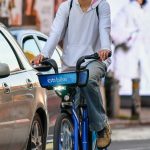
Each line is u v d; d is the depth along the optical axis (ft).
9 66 51.67
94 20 48.57
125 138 100.68
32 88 53.93
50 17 141.49
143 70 150.82
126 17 150.10
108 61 48.91
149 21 150.61
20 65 54.13
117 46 149.69
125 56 149.79
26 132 51.98
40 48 67.87
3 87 47.80
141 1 150.20
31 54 66.44
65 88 46.68
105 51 46.65
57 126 45.65
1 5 133.59
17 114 50.11
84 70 45.85
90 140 49.34
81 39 48.57
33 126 54.24
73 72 45.96
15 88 50.06
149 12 150.71
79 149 48.29
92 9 48.52
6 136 47.91
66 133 46.80
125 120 126.93
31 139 53.83
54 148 45.50
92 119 48.37
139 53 150.71
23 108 51.34
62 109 47.14
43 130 57.36
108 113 128.26
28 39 67.10
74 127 47.16
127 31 150.00
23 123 51.21
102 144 49.78
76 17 48.52
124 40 149.79
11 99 49.01
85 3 48.39
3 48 52.49
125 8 150.00
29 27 77.51
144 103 154.10
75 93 47.32
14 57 53.72
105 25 48.47
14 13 135.64
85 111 48.57
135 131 112.88
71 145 47.34
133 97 130.21
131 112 130.82
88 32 48.57
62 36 49.24
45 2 141.08
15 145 50.01
